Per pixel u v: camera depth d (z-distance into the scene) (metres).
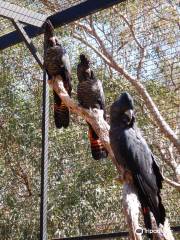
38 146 5.02
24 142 5.08
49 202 4.58
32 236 4.76
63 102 2.69
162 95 4.36
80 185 4.52
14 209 4.96
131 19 4.56
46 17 3.08
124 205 1.75
